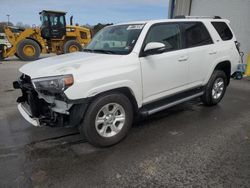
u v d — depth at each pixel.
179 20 4.71
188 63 4.70
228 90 7.57
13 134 4.27
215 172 3.12
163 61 4.22
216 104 5.91
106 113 3.65
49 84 3.26
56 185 2.89
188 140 4.01
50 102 3.48
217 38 5.43
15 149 3.73
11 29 16.17
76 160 3.42
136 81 3.86
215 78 5.49
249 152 3.62
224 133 4.29
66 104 3.36
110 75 3.52
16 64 13.91
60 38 16.94
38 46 16.02
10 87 7.79
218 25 5.60
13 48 15.91
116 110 3.75
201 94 5.32
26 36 15.98
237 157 3.48
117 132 3.82
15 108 5.70
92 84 3.35
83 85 3.28
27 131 4.39
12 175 3.08
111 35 4.55
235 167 3.23
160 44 3.83
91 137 3.56
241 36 10.85
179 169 3.19
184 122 4.80
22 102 4.18
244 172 3.12
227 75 5.93
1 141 3.99
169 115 5.18
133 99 3.93
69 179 3.00
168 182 2.93
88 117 3.47
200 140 4.02
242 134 4.25
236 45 5.92
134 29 4.25
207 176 3.04
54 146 3.83
